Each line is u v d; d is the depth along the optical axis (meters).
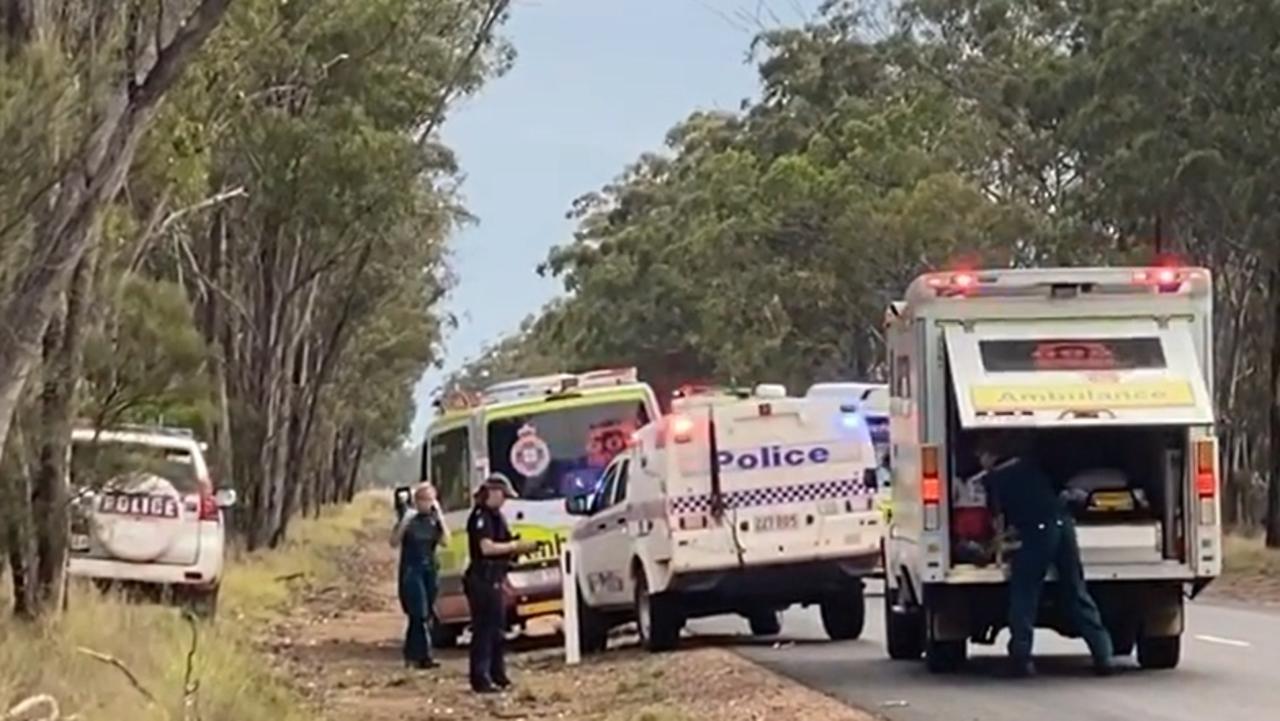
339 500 90.94
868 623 25.72
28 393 17.50
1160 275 17.48
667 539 21.72
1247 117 38.19
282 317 42.25
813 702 16.38
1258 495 50.12
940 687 17.38
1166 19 38.38
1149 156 39.56
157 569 22.47
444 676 21.81
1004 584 17.78
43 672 14.97
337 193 36.47
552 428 24.34
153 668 16.88
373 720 17.44
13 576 18.12
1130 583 17.83
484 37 37.47
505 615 21.17
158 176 21.30
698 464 21.77
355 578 43.69
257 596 32.22
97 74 11.59
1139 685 17.25
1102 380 17.23
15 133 11.12
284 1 29.20
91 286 18.55
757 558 21.72
